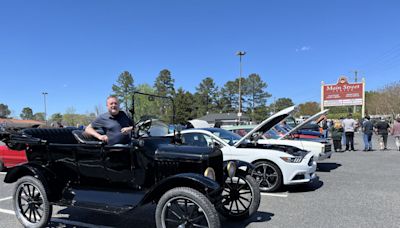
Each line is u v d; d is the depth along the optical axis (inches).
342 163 441.7
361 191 273.7
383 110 2162.9
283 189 282.7
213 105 3489.2
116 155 176.4
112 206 169.9
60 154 191.0
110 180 180.9
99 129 192.4
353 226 186.1
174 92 3043.8
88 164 184.4
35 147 197.8
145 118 189.5
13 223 197.9
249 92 3489.2
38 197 189.9
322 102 1090.7
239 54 1486.2
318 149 345.1
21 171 193.3
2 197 263.0
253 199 193.3
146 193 159.9
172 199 153.6
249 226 188.4
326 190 278.5
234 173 187.9
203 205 146.6
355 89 1053.8
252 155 273.9
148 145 178.2
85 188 186.7
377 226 185.8
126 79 2751.0
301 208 224.2
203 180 150.9
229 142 300.2
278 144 323.6
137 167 173.2
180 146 178.5
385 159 480.7
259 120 3336.6
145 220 199.0
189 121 447.5
